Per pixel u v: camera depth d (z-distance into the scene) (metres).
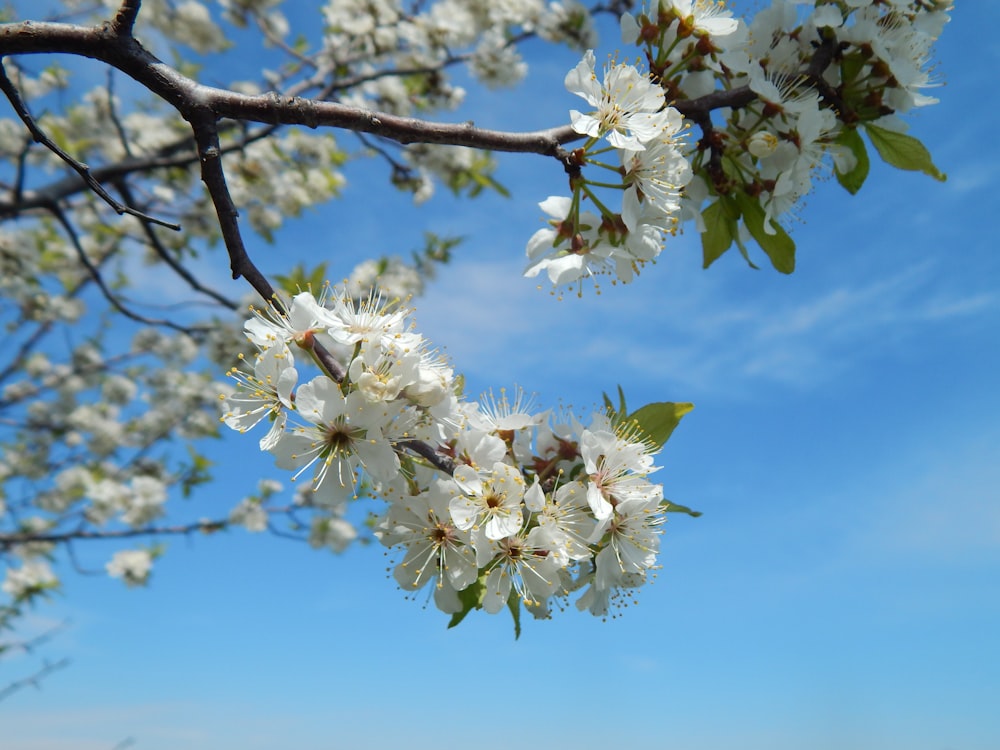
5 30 0.15
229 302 0.45
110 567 0.51
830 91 0.24
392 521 0.18
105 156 0.52
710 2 0.22
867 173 0.25
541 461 0.19
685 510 0.20
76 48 0.15
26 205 0.38
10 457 0.55
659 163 0.20
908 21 0.24
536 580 0.17
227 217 0.16
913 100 0.24
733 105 0.22
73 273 0.56
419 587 0.18
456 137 0.18
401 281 0.54
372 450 0.16
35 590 0.50
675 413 0.20
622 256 0.20
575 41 0.49
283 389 0.15
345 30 0.51
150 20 0.47
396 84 0.52
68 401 0.57
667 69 0.22
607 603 0.19
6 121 0.49
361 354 0.15
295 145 0.53
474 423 0.18
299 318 0.15
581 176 0.19
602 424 0.19
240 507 0.53
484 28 0.51
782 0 0.24
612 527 0.18
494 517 0.17
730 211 0.24
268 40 0.51
